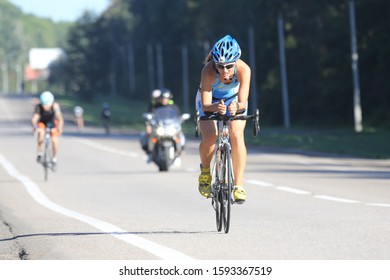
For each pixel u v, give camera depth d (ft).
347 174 227.81
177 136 253.03
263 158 314.96
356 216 130.31
